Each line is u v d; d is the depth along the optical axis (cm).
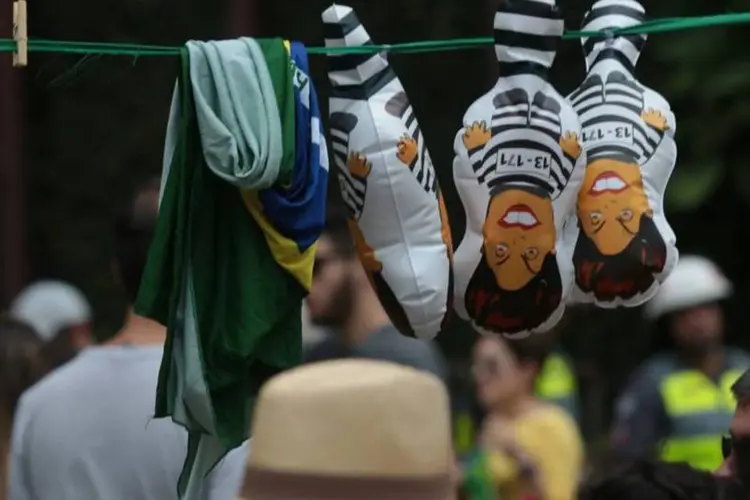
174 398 743
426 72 1722
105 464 853
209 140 721
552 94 770
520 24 762
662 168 800
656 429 1309
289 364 762
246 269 741
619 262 784
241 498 572
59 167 1802
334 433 553
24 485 871
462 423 1491
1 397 1134
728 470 760
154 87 1778
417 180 756
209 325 745
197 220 745
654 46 1734
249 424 761
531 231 765
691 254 1814
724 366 1318
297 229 743
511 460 1245
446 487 561
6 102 1784
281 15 1755
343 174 764
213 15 1758
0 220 1792
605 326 1834
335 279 1094
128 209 887
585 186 789
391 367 574
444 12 1727
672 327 1328
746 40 1716
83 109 1797
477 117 770
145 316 745
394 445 552
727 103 1723
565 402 1366
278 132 725
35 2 1745
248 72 732
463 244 775
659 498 734
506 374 1266
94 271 1786
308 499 552
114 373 861
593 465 1670
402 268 757
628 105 797
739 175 1731
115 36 1759
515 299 774
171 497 854
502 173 766
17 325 1185
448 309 771
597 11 816
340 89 761
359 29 761
